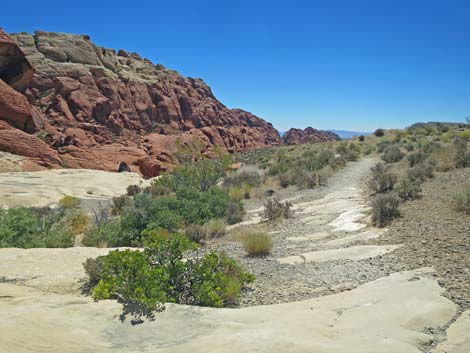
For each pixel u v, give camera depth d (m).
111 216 17.78
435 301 4.71
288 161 30.34
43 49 59.75
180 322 4.64
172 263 6.05
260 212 14.84
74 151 39.53
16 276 7.25
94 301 5.23
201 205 14.19
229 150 73.56
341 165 23.88
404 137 32.31
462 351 3.55
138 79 69.75
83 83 57.84
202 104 85.88
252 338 3.88
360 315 4.54
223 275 6.04
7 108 37.06
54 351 3.89
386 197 10.95
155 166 42.69
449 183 12.36
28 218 12.34
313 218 12.20
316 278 6.68
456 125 36.38
